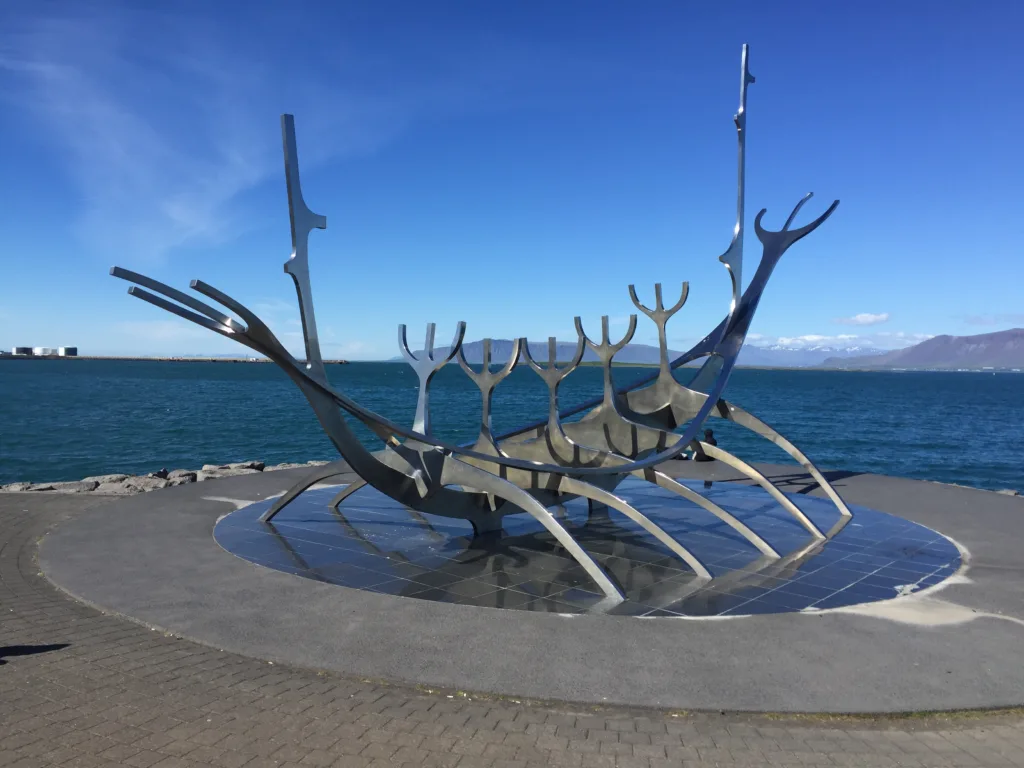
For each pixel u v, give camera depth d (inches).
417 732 214.2
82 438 1401.3
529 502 389.4
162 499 557.0
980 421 2180.1
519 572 386.3
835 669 262.5
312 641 283.0
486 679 250.8
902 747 212.7
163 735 207.2
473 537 461.4
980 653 278.5
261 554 410.6
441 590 353.4
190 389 3117.6
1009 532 482.6
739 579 377.7
